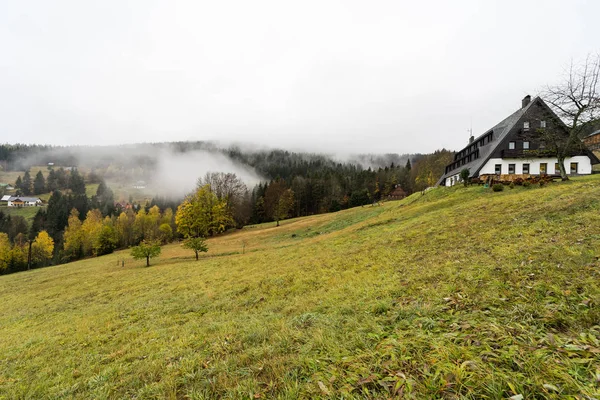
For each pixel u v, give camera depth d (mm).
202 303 11961
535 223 10602
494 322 4305
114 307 14055
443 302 5789
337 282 10664
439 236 13547
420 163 98188
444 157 89438
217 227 59969
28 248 66562
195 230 58094
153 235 74438
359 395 3143
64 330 10992
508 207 15500
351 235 23719
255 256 24094
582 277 5285
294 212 89125
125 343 8367
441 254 10422
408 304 6211
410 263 10492
